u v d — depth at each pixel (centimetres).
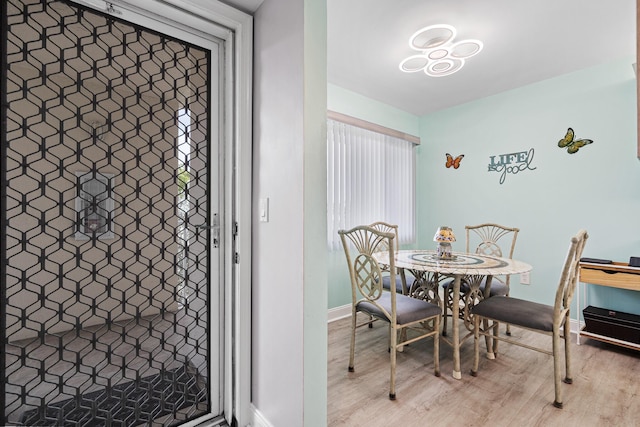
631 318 233
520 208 316
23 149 116
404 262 227
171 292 147
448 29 212
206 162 155
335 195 314
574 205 282
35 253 118
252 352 158
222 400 159
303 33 122
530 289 308
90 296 129
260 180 152
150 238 142
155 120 142
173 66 146
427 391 184
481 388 187
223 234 159
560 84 290
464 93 333
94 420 130
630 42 233
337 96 316
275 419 139
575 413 163
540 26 214
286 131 132
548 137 297
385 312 187
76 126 125
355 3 191
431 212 389
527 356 230
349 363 208
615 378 197
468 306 239
